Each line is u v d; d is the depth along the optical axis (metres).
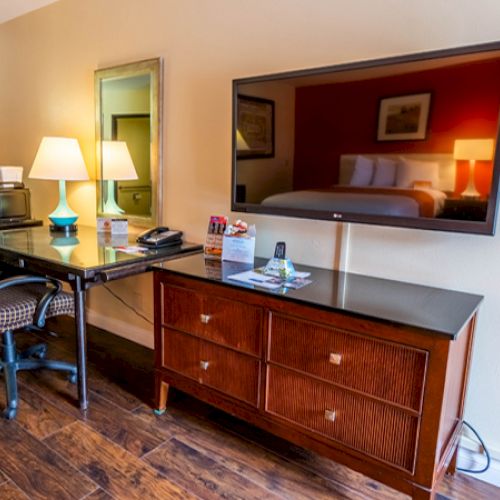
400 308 1.47
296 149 1.87
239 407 1.79
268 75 1.90
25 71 3.30
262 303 1.64
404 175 1.61
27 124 3.38
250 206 2.06
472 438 1.78
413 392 1.36
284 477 1.71
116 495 1.59
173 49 2.44
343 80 1.71
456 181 1.51
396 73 1.59
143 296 2.84
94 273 1.93
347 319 1.45
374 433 1.46
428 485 1.38
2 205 3.00
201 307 1.83
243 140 2.03
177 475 1.70
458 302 1.56
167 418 2.07
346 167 1.75
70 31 2.93
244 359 1.74
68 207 2.98
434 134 1.53
